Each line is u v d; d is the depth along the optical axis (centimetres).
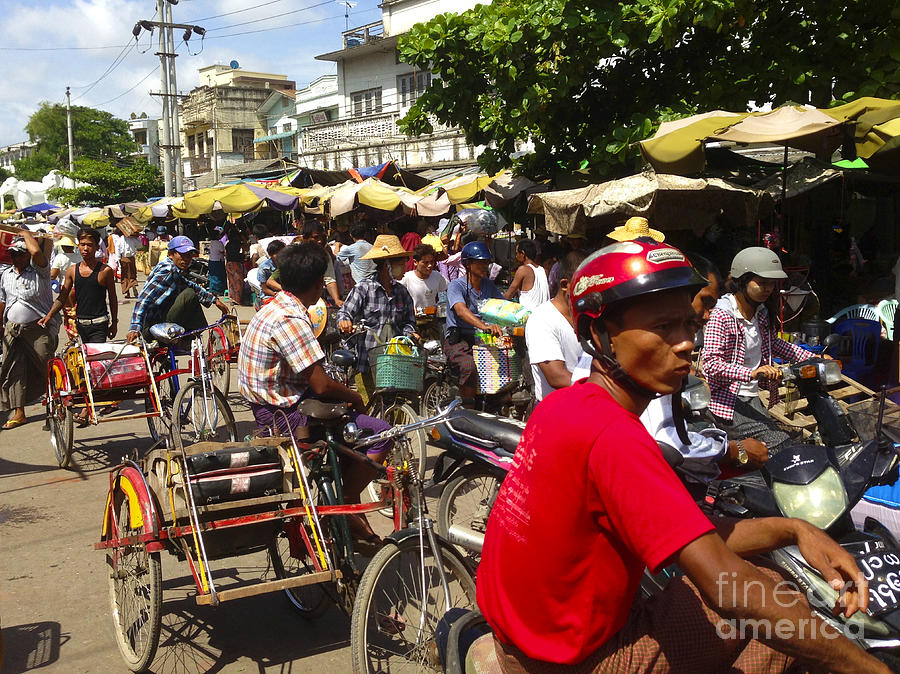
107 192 4812
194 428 689
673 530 153
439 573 323
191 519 331
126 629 367
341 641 380
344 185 1647
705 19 778
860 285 959
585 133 963
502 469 374
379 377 603
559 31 805
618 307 168
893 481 284
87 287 780
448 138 2612
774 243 755
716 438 286
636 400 175
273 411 393
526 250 800
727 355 442
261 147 5088
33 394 792
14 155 10144
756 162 887
